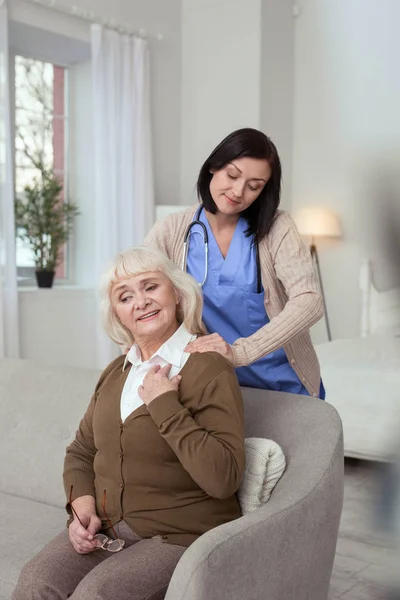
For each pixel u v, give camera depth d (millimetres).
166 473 1585
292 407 1835
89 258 5711
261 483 1653
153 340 1741
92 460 1808
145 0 5777
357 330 5383
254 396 1917
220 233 1962
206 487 1481
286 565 1447
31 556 1763
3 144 4641
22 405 2375
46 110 5543
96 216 5395
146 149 5699
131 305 1719
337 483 1628
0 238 4676
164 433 1516
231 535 1307
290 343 1902
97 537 1616
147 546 1521
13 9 4754
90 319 5508
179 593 1244
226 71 5973
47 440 2273
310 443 1714
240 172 1788
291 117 5777
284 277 1857
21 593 1514
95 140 5336
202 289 1961
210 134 6102
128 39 5516
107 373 1817
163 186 6113
